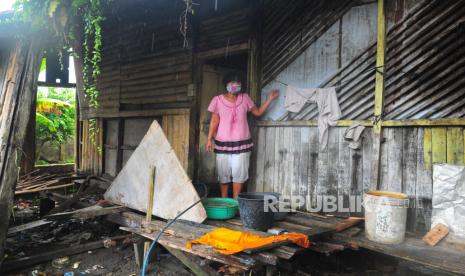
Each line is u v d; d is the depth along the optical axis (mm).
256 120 5098
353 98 4211
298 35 4699
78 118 8930
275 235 3266
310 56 4590
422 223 3695
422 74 3711
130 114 7109
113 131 7742
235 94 4828
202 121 6133
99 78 7934
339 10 4332
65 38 3742
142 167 4312
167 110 6367
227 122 4727
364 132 4098
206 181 6266
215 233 3258
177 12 6148
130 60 7188
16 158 3604
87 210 4328
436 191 3396
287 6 4812
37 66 3715
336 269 3836
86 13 4277
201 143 6156
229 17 5469
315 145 4520
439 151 3592
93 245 4379
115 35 7477
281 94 4863
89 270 3836
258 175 5082
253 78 5094
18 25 3609
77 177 7523
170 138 6355
